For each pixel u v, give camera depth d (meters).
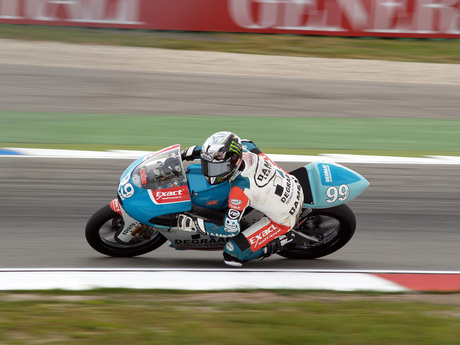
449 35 37.81
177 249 11.72
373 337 8.21
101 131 21.62
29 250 12.13
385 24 37.78
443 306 9.76
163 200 10.77
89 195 15.37
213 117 24.14
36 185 15.81
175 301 9.67
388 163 18.59
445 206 15.56
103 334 8.12
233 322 8.67
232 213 10.45
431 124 24.38
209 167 10.21
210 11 37.84
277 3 37.62
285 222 11.12
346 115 25.27
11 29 36.69
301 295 10.20
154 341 7.93
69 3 36.81
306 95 28.28
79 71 30.55
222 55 35.22
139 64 32.53
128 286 10.30
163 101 26.31
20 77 28.75
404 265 12.16
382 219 14.60
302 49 36.94
